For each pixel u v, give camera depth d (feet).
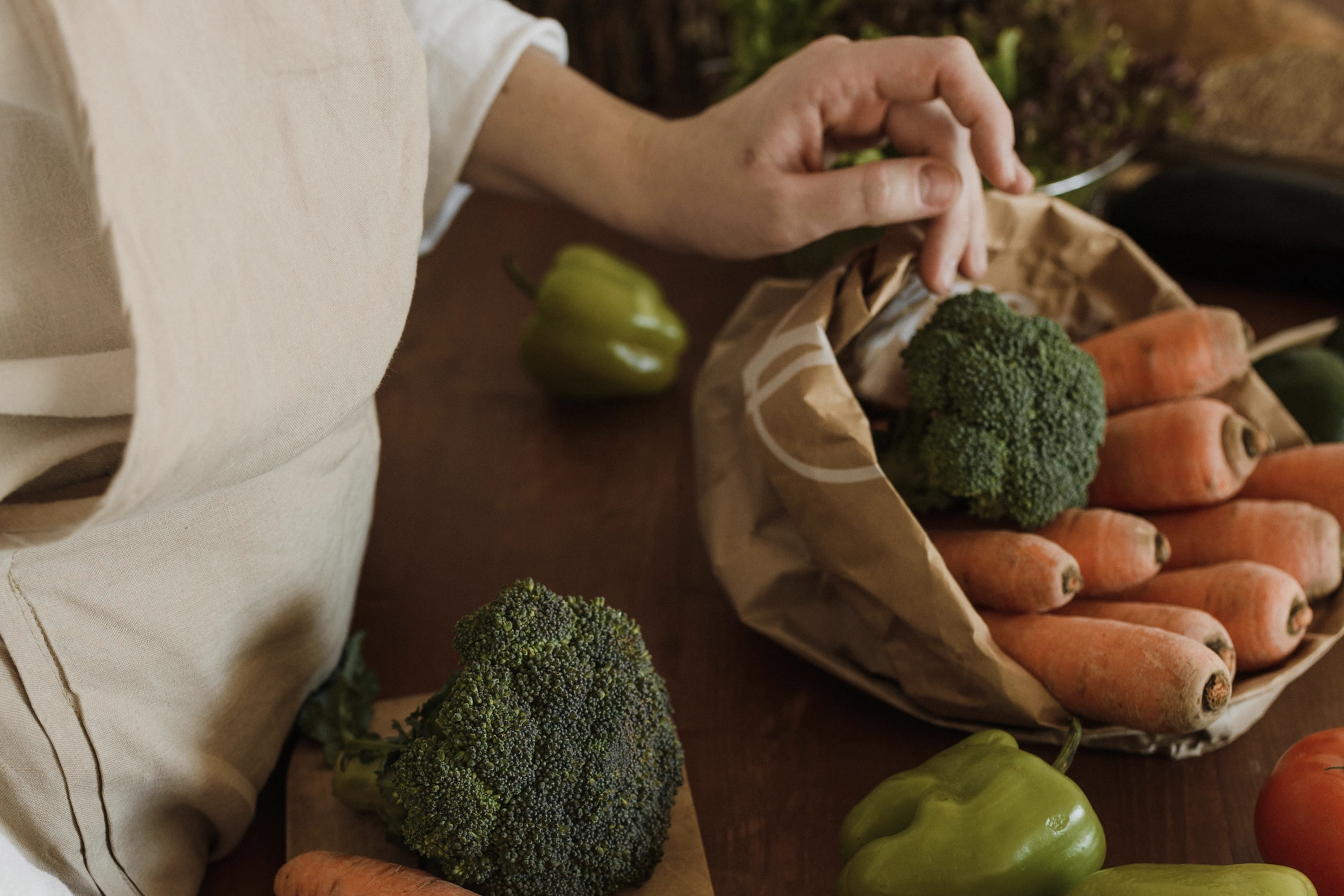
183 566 1.99
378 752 2.36
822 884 2.30
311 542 2.25
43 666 1.86
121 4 1.40
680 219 3.05
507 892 2.07
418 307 4.50
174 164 1.45
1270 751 2.54
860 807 2.28
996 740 2.29
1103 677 2.37
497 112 3.18
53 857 2.02
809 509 2.50
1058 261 3.12
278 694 2.38
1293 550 2.66
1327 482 2.83
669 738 2.26
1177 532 2.88
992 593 2.61
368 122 1.84
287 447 1.78
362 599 3.13
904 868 2.03
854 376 2.82
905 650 2.55
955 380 2.58
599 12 5.55
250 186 1.60
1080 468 2.67
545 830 2.04
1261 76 4.51
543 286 3.90
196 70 1.52
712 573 3.19
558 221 5.01
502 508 3.49
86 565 1.85
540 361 3.91
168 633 2.01
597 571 3.22
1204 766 2.51
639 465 3.65
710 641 2.95
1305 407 3.13
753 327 3.15
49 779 1.93
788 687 2.80
